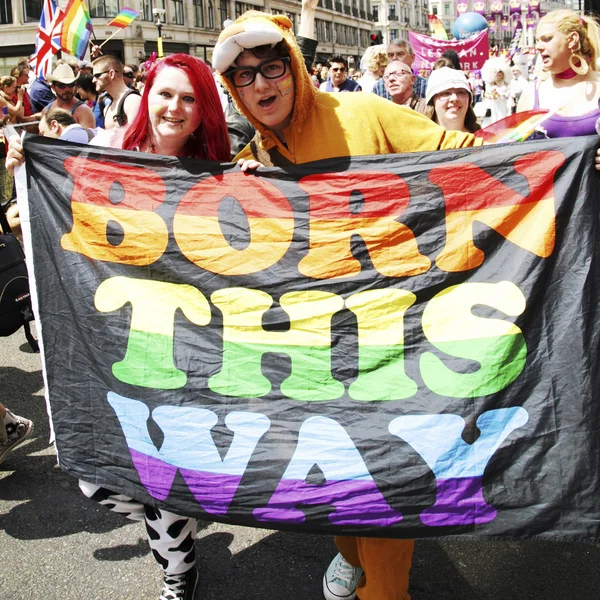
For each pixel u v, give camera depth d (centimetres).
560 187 220
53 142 249
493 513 212
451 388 216
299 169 236
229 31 225
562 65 330
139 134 252
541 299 217
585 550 281
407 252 228
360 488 216
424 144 244
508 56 1742
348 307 228
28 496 332
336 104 242
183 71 236
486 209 225
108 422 237
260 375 229
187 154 257
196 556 283
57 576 274
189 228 240
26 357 512
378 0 7962
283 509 221
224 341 233
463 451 212
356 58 6475
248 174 239
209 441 228
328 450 220
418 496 214
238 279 236
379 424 219
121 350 238
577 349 212
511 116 277
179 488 229
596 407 210
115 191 246
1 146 386
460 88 386
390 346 224
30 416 416
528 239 220
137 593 264
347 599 251
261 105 235
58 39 766
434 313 224
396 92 511
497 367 214
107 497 243
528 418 212
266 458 223
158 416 233
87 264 245
